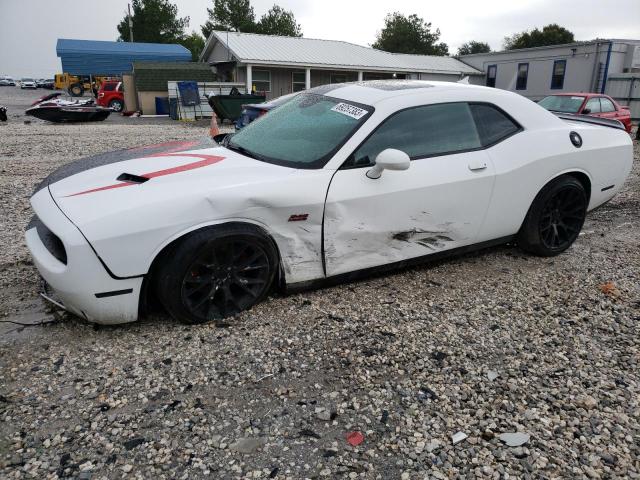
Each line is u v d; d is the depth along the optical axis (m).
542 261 4.47
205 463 2.11
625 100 26.19
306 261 3.39
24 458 2.10
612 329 3.31
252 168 3.32
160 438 2.24
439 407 2.51
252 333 3.09
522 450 2.24
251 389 2.59
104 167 3.47
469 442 2.28
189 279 3.02
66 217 2.85
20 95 47.84
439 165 3.69
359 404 2.50
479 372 2.80
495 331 3.24
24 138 13.13
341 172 3.36
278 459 2.15
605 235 5.30
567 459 2.20
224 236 3.02
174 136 14.60
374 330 3.18
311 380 2.68
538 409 2.51
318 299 3.56
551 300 3.71
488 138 4.00
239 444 2.22
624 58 26.80
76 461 2.10
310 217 3.27
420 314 3.42
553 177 4.26
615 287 3.95
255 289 3.31
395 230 3.60
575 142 4.41
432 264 4.30
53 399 2.47
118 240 2.78
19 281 3.79
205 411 2.42
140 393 2.53
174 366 2.75
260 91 27.95
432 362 2.88
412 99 3.72
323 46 30.69
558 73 28.59
